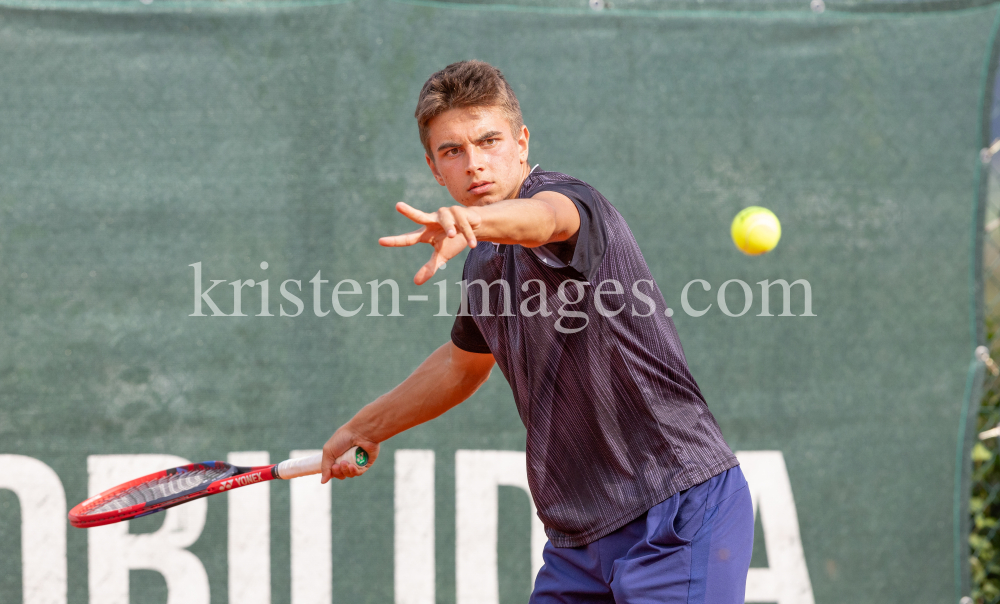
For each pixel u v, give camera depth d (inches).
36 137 442.0
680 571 253.3
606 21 466.0
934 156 475.5
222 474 348.8
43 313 439.2
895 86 475.5
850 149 472.7
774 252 466.9
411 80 457.7
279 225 451.2
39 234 440.5
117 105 446.6
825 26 474.3
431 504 451.5
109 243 443.8
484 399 455.8
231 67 451.8
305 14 455.2
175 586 442.6
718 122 468.8
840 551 459.5
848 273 469.7
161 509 329.7
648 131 465.7
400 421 319.9
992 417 490.3
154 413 442.3
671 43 468.8
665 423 258.8
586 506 270.5
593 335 252.1
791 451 461.7
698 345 462.6
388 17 457.7
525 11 462.9
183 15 450.3
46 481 436.5
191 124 449.4
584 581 277.7
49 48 443.8
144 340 443.5
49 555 436.5
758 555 457.1
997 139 491.8
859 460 463.5
